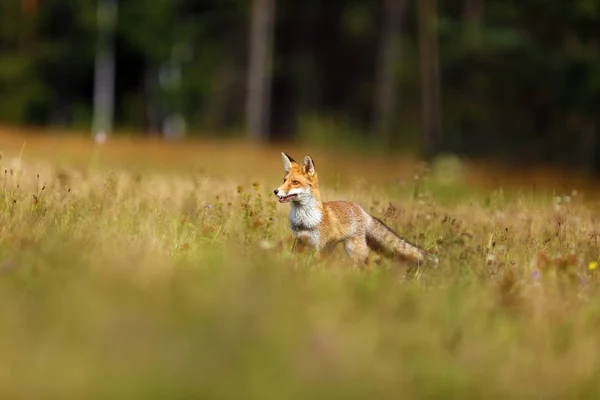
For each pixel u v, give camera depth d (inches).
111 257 370.3
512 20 2139.5
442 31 2183.8
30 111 2635.3
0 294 317.4
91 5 2504.9
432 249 482.9
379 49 2684.5
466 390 271.4
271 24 2439.7
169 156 1587.1
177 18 2669.8
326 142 1937.7
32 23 2539.4
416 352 291.9
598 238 514.9
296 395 254.2
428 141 2138.3
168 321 293.0
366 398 258.7
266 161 1603.1
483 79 2190.0
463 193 982.4
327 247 472.7
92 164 686.5
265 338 283.7
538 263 420.5
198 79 2662.4
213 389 252.8
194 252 416.5
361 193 635.5
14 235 412.5
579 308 359.3
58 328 284.4
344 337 290.7
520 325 329.1
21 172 622.8
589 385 282.4
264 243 407.8
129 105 2736.2
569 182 1601.9
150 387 251.1
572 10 1993.1
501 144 2123.5
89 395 245.8
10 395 243.4
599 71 1931.6
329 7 2896.2
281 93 2930.6
